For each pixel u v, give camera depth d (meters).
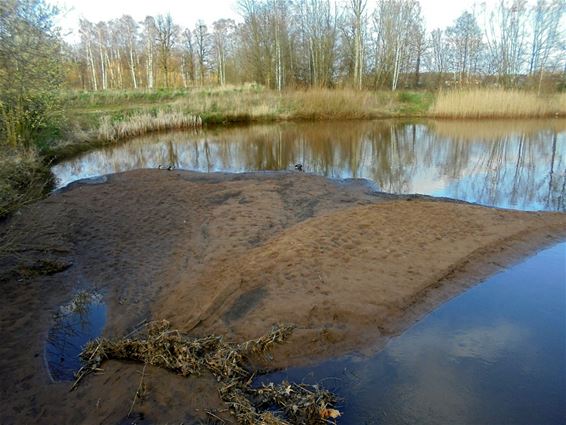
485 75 33.72
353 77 33.31
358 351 4.53
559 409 3.77
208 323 4.95
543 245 6.66
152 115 22.91
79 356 4.64
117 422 3.73
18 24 10.52
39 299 5.80
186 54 50.47
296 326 4.80
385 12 33.94
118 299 5.66
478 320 4.97
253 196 9.38
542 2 29.64
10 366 4.53
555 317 5.02
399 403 3.88
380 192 9.86
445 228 7.06
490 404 3.84
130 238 7.61
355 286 5.46
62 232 7.93
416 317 5.01
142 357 4.46
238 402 3.80
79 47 48.06
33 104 12.85
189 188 10.37
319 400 3.81
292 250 6.34
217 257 6.47
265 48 35.44
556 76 29.50
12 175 9.84
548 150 15.41
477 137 18.48
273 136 20.16
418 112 26.12
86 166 14.34
